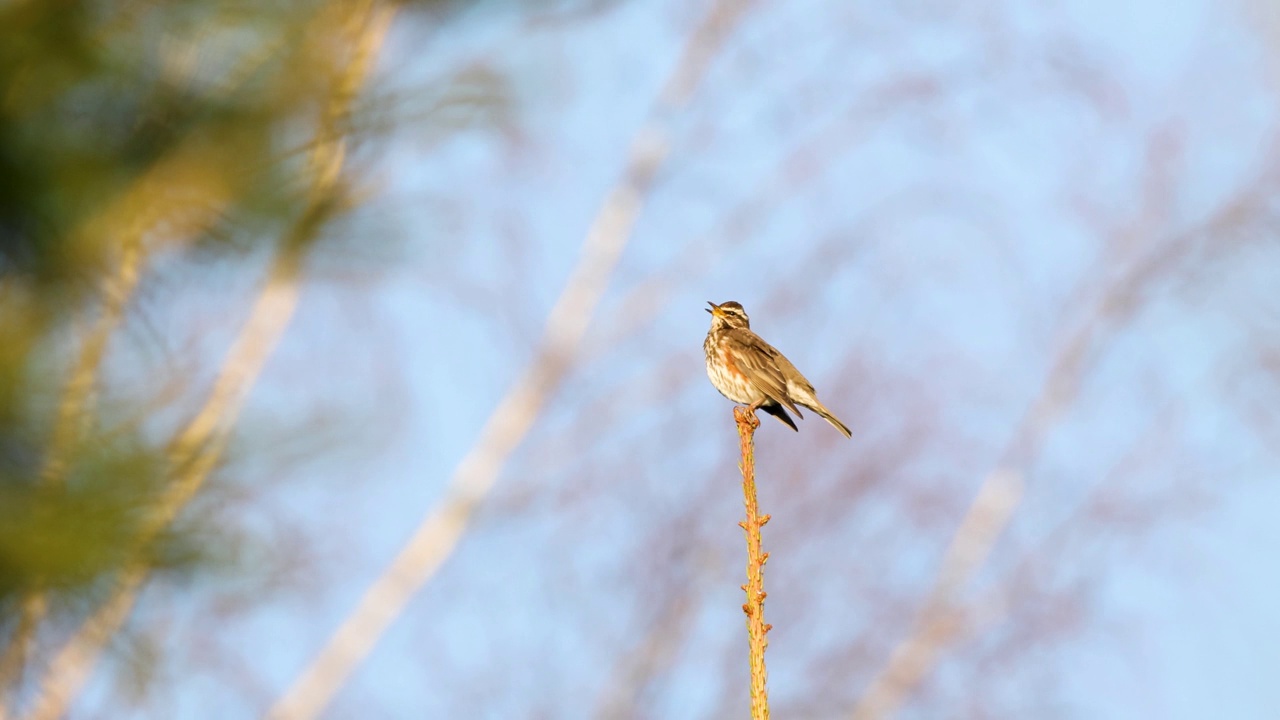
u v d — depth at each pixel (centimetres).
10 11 665
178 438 715
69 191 673
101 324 720
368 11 811
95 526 661
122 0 705
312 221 785
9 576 653
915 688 2592
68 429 678
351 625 2217
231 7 725
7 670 722
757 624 1018
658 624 2589
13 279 689
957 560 2683
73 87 682
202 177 730
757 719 1000
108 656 751
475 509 2494
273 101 747
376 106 791
